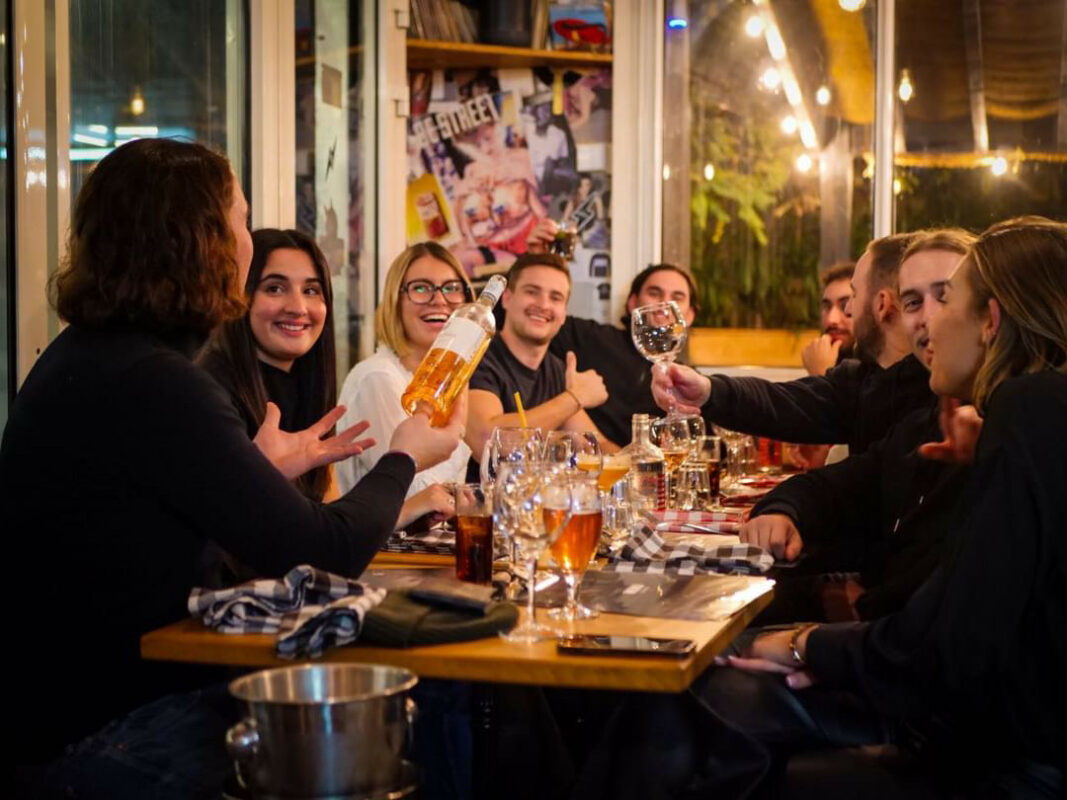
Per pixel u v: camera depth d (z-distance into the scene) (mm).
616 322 5227
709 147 5215
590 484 1748
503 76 5215
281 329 2604
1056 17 5023
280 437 1990
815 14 5152
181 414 1696
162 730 1708
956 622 1656
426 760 1888
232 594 1611
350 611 1503
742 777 1697
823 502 2648
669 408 3254
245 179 4031
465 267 5238
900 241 3217
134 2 3338
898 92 5156
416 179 5234
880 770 1781
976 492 1698
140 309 1763
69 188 2912
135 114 3352
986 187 5148
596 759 1778
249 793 1448
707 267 5254
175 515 1744
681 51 5176
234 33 3965
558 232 5012
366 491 1854
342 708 1374
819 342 4422
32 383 1793
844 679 1773
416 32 4902
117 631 1730
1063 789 1677
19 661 1747
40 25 2777
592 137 5219
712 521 2750
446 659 1489
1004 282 1856
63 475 1724
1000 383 1779
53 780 1689
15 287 2740
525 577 1972
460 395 2139
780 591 2746
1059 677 1668
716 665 1968
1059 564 1656
